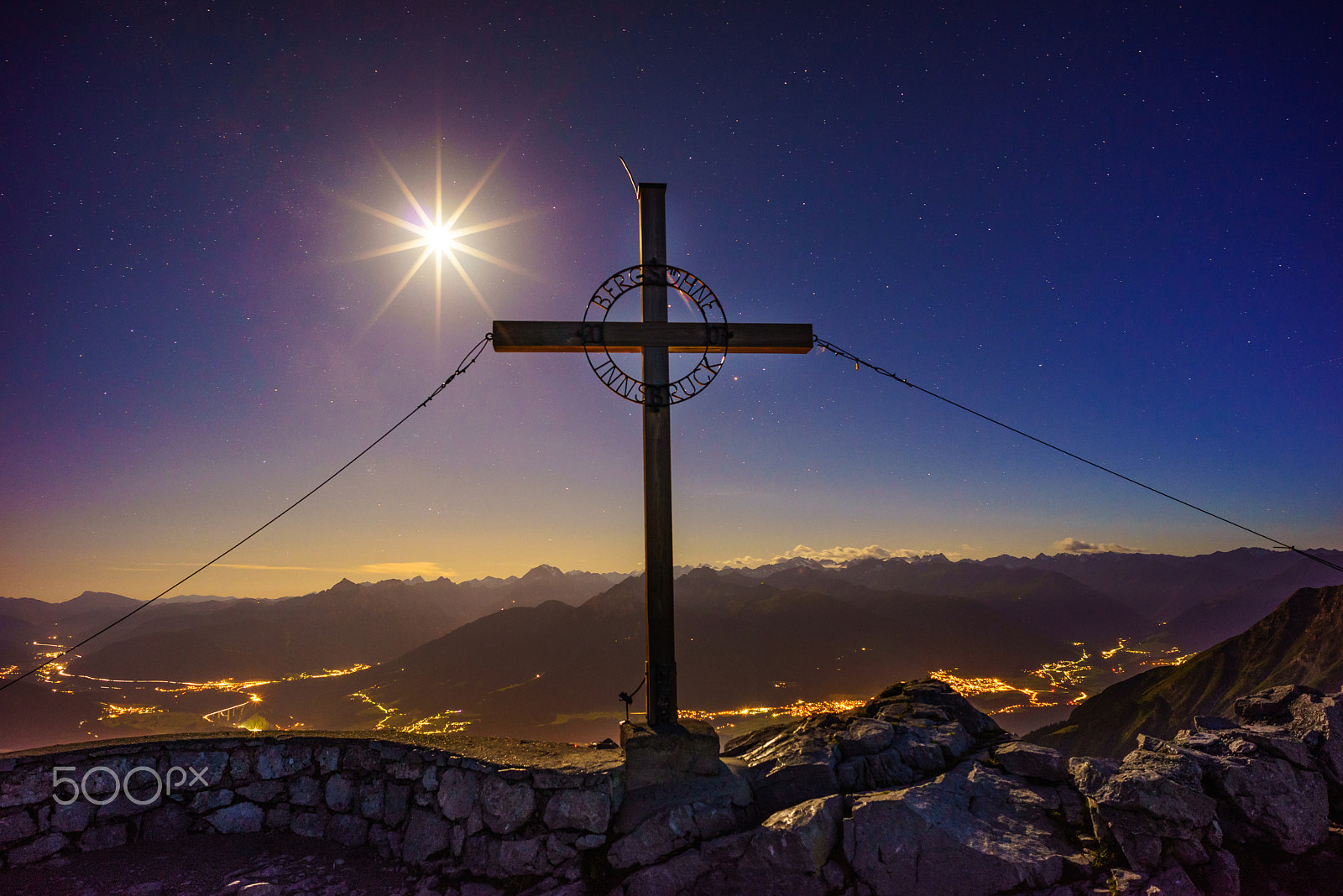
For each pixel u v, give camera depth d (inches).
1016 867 228.1
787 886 241.8
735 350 340.8
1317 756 253.0
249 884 266.1
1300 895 217.9
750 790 284.4
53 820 287.6
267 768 315.6
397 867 279.6
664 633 315.0
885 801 250.1
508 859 264.7
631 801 275.3
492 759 283.0
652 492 325.4
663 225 347.6
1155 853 223.8
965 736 306.3
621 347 336.2
